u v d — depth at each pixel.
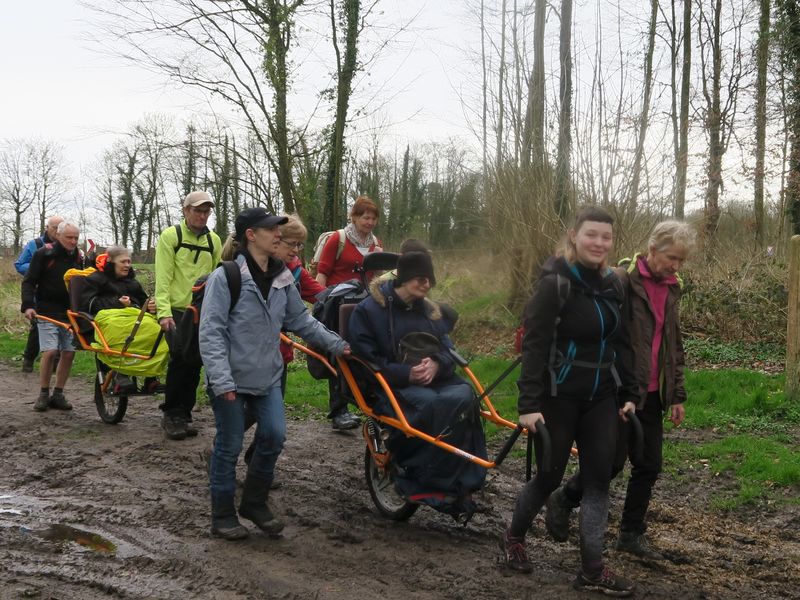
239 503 5.68
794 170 19.02
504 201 12.84
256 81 17.48
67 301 8.83
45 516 5.37
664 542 5.16
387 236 32.28
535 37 14.28
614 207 11.59
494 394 9.13
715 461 6.82
